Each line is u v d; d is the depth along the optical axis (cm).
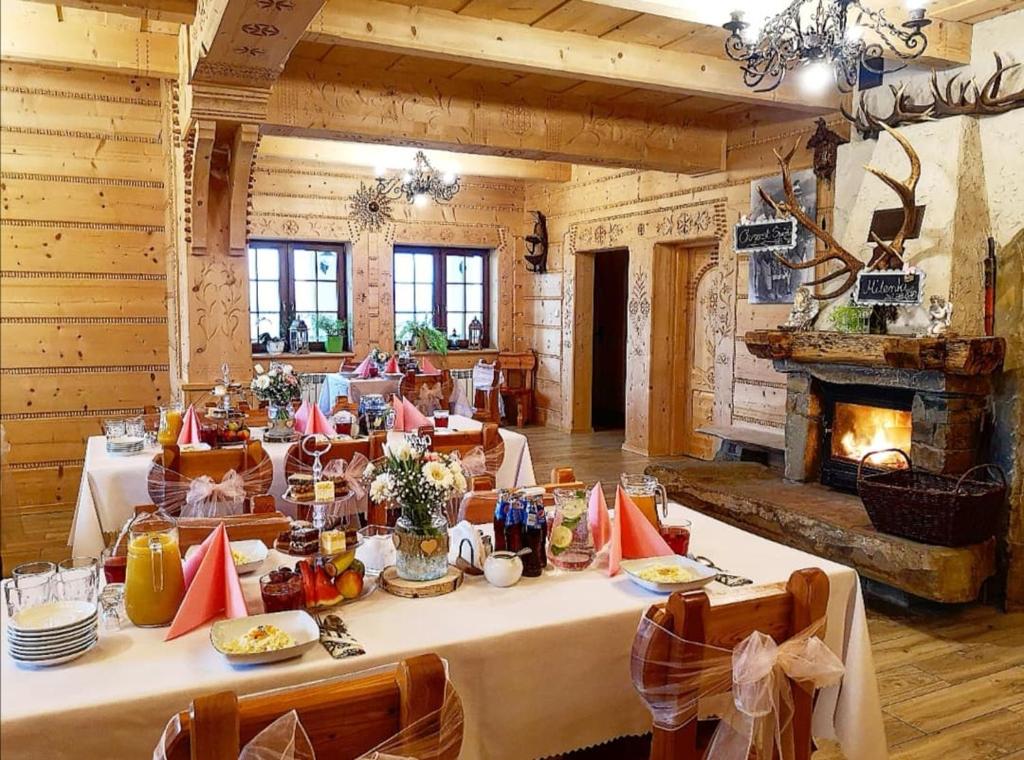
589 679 165
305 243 802
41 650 137
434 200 835
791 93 449
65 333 484
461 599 174
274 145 665
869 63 395
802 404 446
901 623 338
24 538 416
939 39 376
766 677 142
